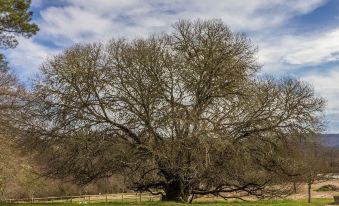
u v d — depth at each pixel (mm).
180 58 29938
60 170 31406
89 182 31703
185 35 30469
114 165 29719
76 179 31766
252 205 25000
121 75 29641
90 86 29625
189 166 28125
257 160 30875
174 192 30812
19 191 49406
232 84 29781
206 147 26766
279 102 30938
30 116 30922
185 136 27625
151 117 28453
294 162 31703
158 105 28984
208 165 27969
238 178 30766
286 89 31312
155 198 50406
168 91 29672
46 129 30656
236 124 29703
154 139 28531
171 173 29828
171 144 27391
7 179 37625
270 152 30734
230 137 28766
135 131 29562
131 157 29031
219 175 29641
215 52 29828
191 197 32938
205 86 29844
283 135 31062
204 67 29578
